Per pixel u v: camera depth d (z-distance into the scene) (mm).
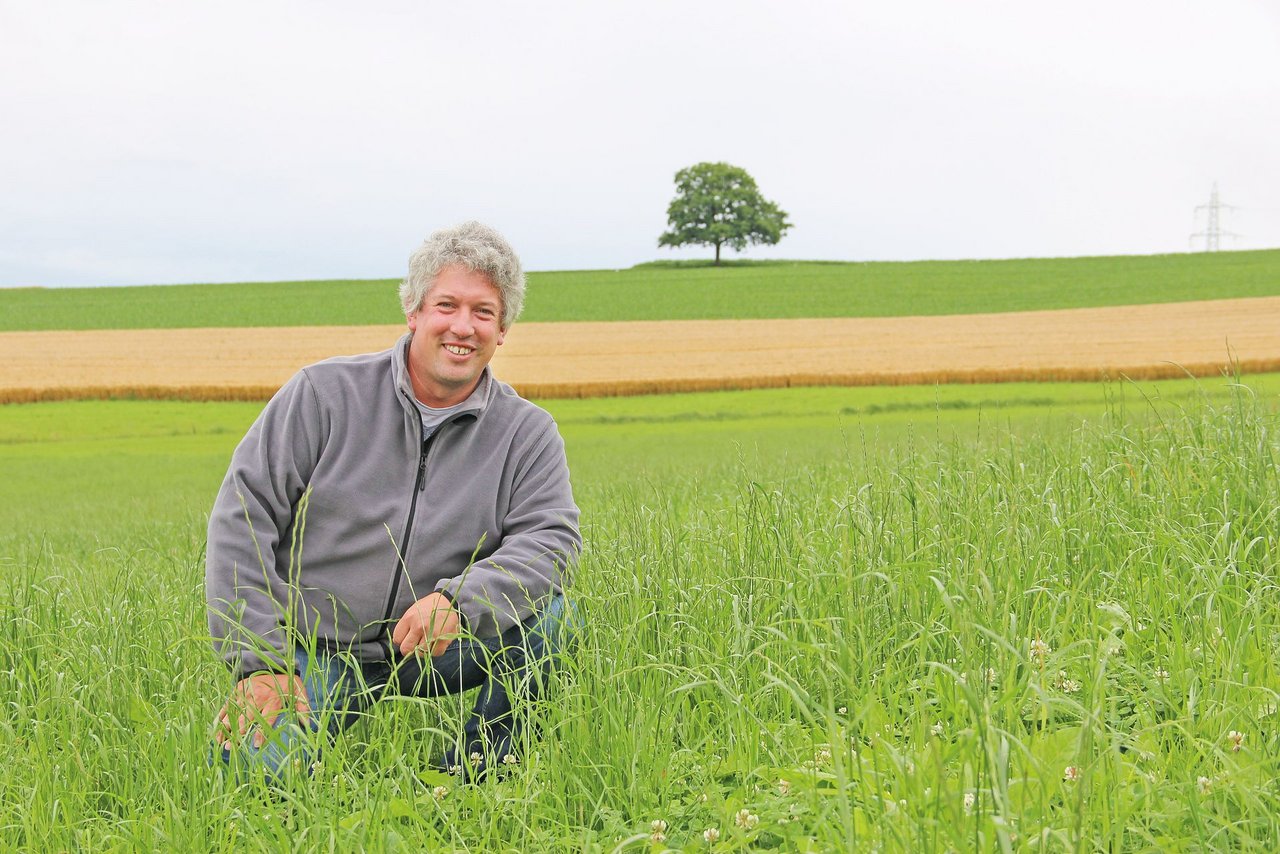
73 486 24000
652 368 43188
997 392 36562
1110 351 42312
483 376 3584
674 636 3434
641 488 8492
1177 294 60031
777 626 3348
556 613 3387
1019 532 3777
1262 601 3135
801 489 6496
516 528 3529
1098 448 5359
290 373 42906
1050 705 2674
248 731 2756
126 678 3402
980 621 3045
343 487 3357
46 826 2572
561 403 38875
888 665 2848
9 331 56781
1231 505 3947
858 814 2217
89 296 74375
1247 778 2246
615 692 2945
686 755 2912
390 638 3457
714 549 4395
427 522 3404
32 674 3453
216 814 2521
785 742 2811
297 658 3287
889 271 80375
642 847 2488
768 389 39844
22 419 36719
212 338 53469
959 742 2387
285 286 81000
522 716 3119
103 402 39688
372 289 76438
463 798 2742
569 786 2781
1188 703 2592
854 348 46625
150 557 7461
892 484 4395
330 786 2619
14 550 9820
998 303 60750
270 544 3314
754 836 2320
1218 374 36844
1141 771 2408
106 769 2889
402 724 2990
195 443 32906
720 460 18094
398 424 3422
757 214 115500
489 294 3338
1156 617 3273
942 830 2049
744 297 67188
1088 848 2002
